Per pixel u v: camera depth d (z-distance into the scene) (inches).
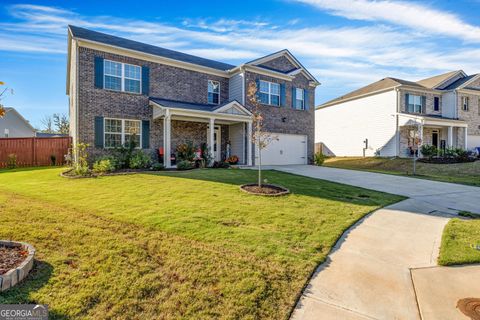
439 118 898.7
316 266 155.9
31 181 370.6
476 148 999.6
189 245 171.2
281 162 721.6
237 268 147.5
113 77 536.7
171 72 608.1
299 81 764.0
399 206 301.0
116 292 122.0
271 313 115.4
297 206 273.4
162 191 311.0
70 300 114.4
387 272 152.2
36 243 161.5
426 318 113.4
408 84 944.3
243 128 650.2
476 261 165.8
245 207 257.4
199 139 637.9
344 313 116.3
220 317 111.4
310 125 786.2
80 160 455.8
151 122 577.9
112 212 228.7
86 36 529.3
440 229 227.1
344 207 281.9
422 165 756.6
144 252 159.2
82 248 159.2
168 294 124.0
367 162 902.4
